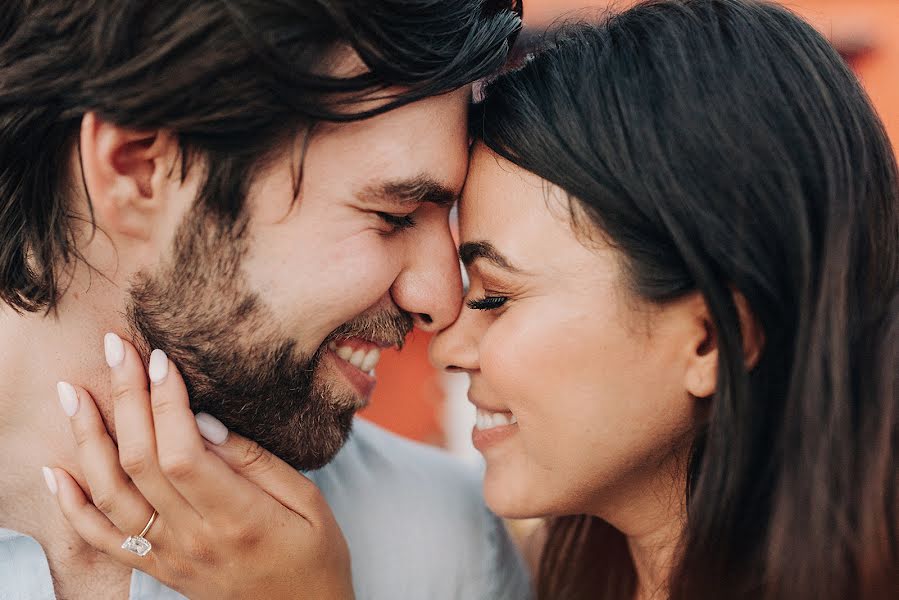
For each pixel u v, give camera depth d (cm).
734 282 115
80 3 110
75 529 133
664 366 121
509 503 133
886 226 125
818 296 117
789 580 115
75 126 117
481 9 123
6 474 134
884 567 114
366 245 123
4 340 130
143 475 124
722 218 114
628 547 159
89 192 118
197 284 123
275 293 123
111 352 124
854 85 124
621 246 116
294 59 110
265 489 132
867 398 118
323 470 162
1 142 119
